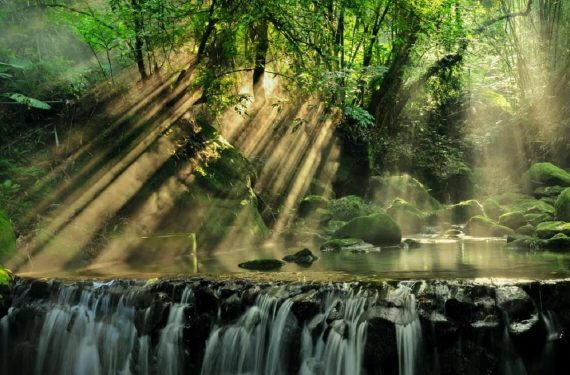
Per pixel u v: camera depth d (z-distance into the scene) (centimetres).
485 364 544
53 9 1152
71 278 729
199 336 640
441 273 694
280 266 822
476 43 1875
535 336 545
